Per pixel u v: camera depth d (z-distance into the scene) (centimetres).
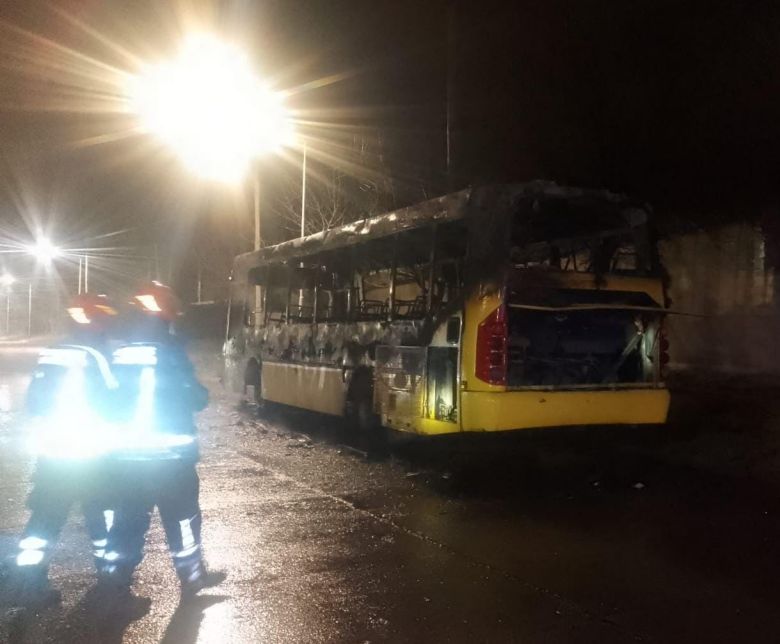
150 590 559
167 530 609
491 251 877
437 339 945
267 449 1146
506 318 864
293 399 1387
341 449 1140
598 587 562
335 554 642
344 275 1227
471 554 640
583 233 952
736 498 812
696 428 1061
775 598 539
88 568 607
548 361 914
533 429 884
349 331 1180
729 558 625
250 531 711
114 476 603
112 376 584
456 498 835
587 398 888
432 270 969
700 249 1318
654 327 942
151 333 599
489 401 856
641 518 747
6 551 641
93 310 590
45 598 544
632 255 954
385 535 698
